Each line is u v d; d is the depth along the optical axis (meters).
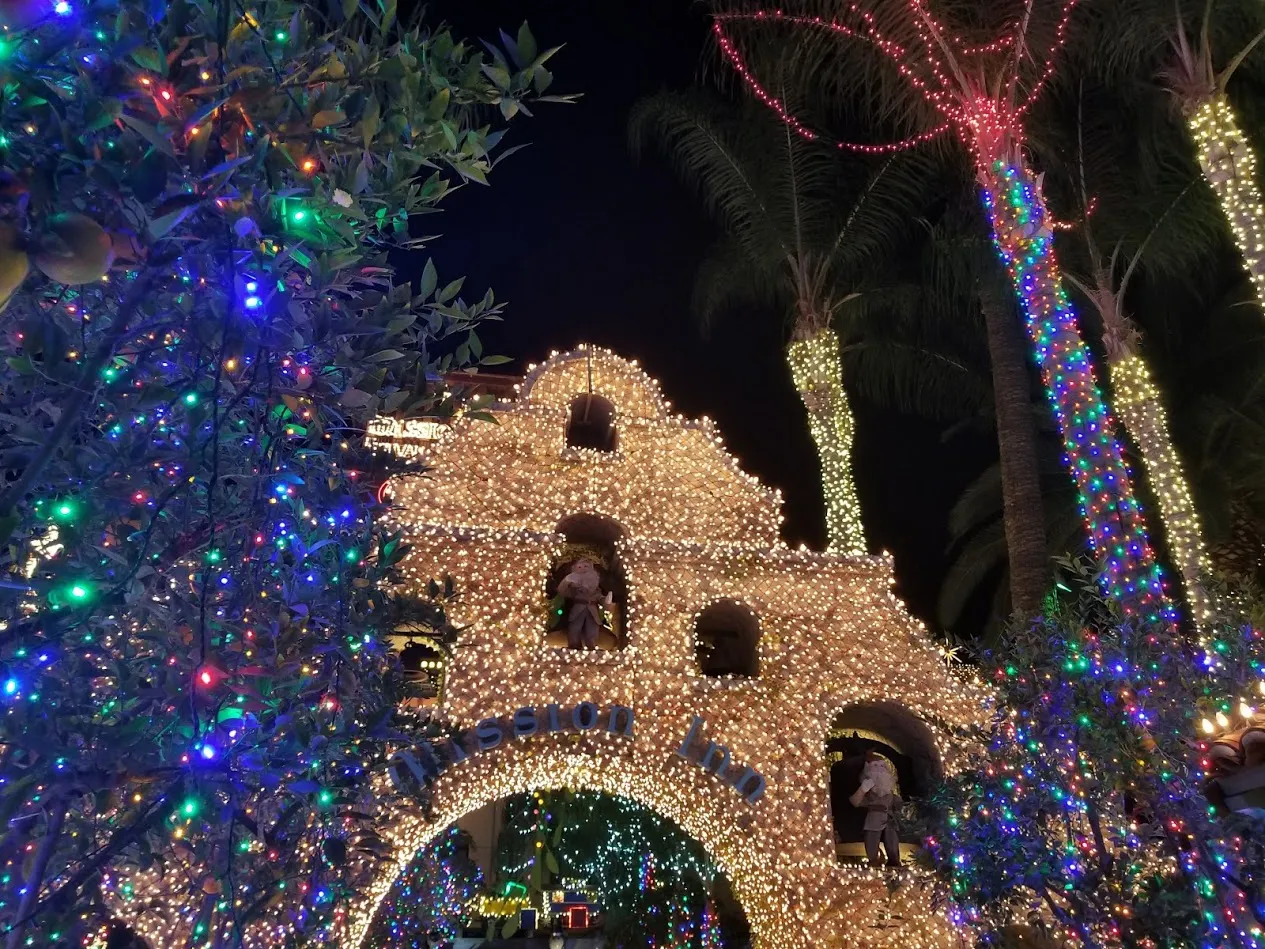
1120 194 14.33
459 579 9.90
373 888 8.43
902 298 17.73
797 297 17.59
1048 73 12.67
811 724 10.28
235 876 4.26
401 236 4.40
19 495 2.48
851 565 11.14
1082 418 11.21
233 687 3.50
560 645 11.38
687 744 9.77
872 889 9.66
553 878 17.81
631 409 11.54
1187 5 11.99
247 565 4.17
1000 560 21.17
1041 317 11.69
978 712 10.56
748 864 10.01
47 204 2.15
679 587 10.59
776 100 16.41
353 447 5.01
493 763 9.41
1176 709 6.35
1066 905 6.73
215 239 2.87
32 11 2.04
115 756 2.86
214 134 2.79
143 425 3.52
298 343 3.51
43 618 2.86
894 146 15.03
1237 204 11.48
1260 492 16.73
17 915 2.79
